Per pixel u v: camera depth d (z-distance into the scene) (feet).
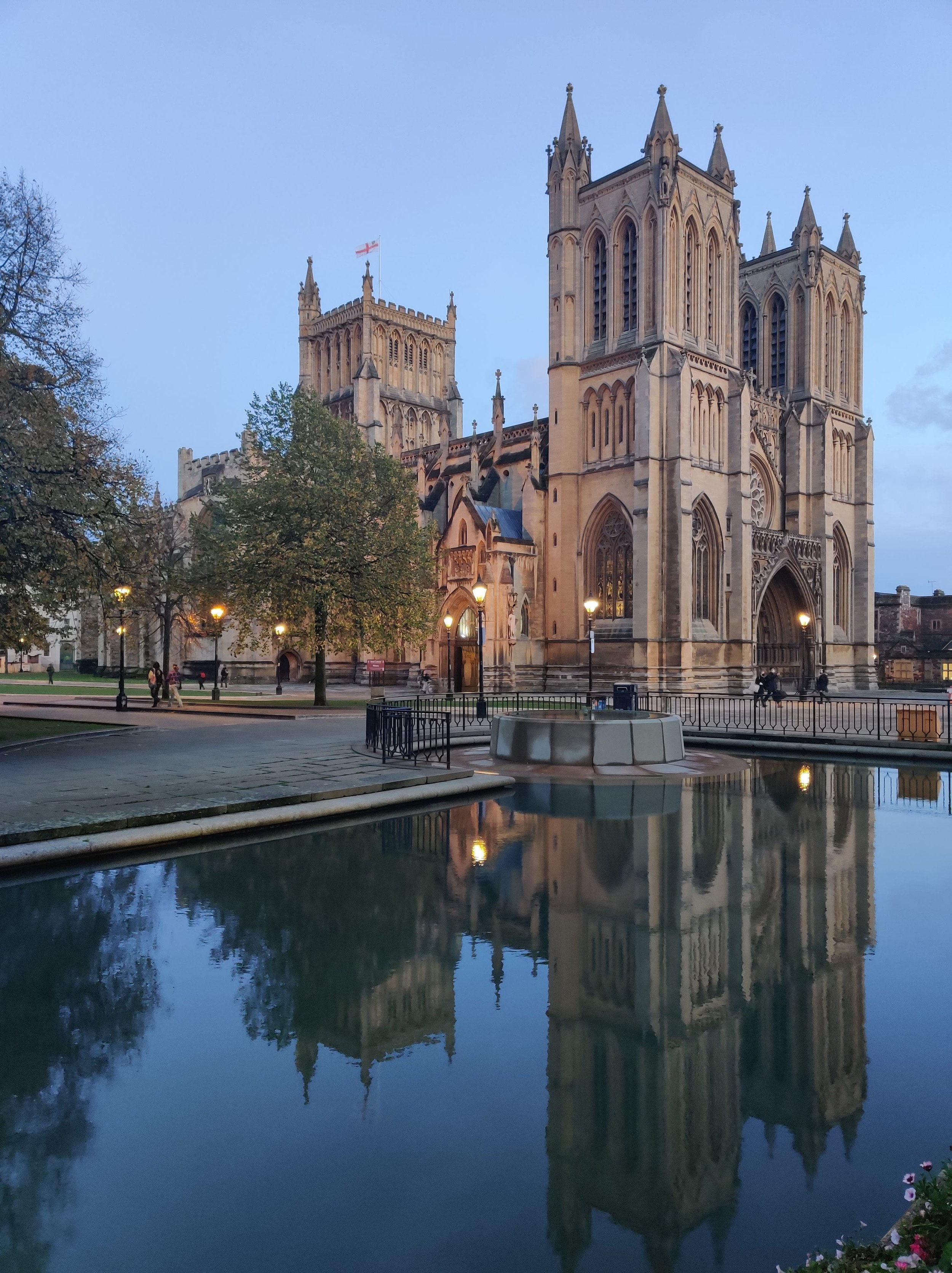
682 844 51.67
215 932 35.40
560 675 219.00
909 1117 21.86
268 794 57.77
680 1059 24.94
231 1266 16.24
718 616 213.66
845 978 31.09
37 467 88.28
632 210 211.20
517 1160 20.04
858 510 266.77
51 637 384.27
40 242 95.81
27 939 34.24
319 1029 26.89
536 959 32.89
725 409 218.59
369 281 314.96
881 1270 12.26
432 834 53.72
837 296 266.98
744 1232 17.26
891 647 292.40
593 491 218.18
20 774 66.64
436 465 278.67
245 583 159.53
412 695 200.23
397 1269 16.07
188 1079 23.68
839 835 54.44
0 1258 16.46
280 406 169.07
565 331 222.28
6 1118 21.77
